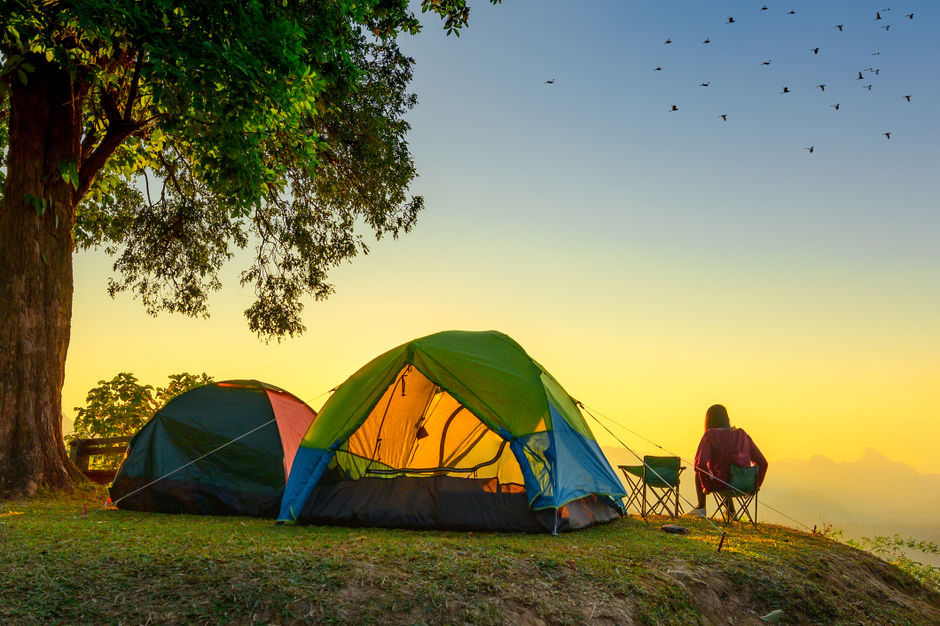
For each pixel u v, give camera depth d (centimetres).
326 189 1578
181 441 938
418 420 973
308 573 504
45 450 994
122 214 1612
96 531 655
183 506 895
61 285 1048
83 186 1116
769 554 734
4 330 977
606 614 501
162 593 464
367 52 1545
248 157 1020
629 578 570
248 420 968
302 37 950
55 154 1051
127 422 1515
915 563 967
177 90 948
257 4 877
